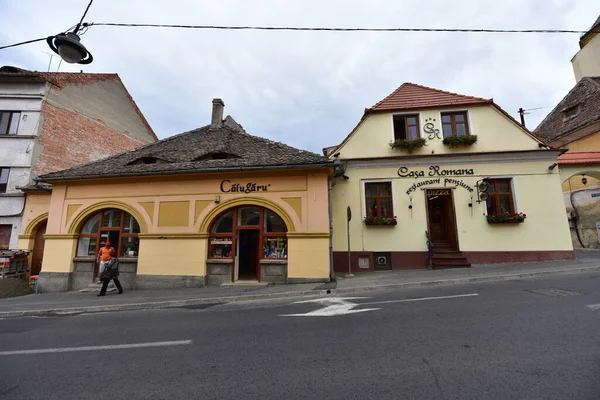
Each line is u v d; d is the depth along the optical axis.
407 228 12.03
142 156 12.35
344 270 12.02
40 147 15.58
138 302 8.34
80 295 9.99
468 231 11.77
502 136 12.34
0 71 16.14
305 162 10.21
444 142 12.44
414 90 13.59
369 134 13.05
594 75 19.33
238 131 14.59
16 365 4.13
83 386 3.47
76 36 5.86
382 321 5.39
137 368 3.91
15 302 9.13
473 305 6.09
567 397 2.81
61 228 11.71
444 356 3.81
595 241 15.23
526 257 11.32
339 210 12.48
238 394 3.14
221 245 10.96
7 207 14.59
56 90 16.67
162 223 11.09
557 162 11.77
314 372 3.56
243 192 10.85
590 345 3.94
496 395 2.89
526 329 4.59
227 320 6.15
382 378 3.33
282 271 10.29
